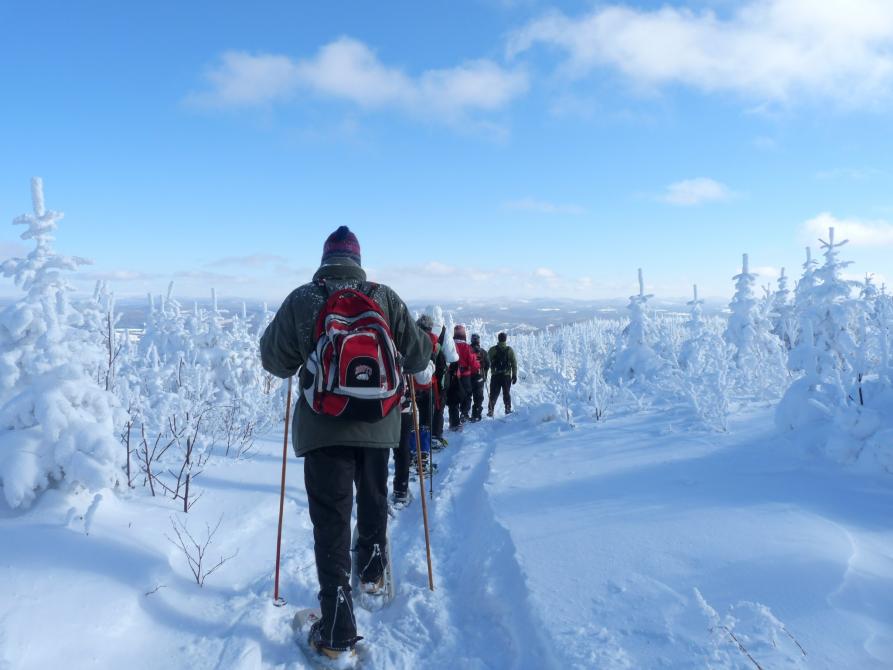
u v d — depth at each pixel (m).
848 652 1.92
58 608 2.31
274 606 2.78
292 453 6.33
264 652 2.40
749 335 10.65
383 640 2.59
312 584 3.13
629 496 3.91
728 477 4.09
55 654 2.10
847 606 2.20
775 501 3.47
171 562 3.03
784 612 2.20
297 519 4.28
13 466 3.18
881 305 6.07
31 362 3.44
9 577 2.43
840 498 3.46
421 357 2.92
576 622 2.34
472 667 2.34
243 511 4.14
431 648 2.55
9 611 2.19
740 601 2.28
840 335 6.24
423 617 2.83
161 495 4.16
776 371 7.66
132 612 2.49
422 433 6.86
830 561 2.52
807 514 3.18
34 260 3.67
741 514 3.29
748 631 2.08
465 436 8.43
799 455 4.30
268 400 9.04
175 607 2.68
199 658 2.29
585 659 2.07
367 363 2.42
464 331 10.04
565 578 2.74
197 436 5.68
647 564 2.78
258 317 13.34
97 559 2.77
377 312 2.58
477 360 10.53
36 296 3.64
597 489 4.18
